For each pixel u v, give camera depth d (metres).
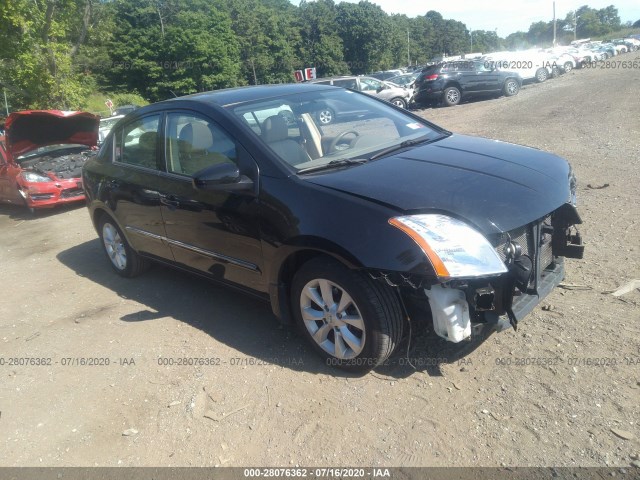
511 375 3.28
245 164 3.75
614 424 2.83
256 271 3.80
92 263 6.34
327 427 3.05
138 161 4.87
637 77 23.14
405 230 3.00
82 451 3.11
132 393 3.59
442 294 3.02
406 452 2.81
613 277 4.34
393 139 4.30
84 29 24.47
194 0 74.69
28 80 19.36
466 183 3.37
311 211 3.34
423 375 3.39
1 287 5.89
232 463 2.88
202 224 4.09
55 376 3.91
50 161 9.72
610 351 3.39
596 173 7.58
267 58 78.50
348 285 3.23
